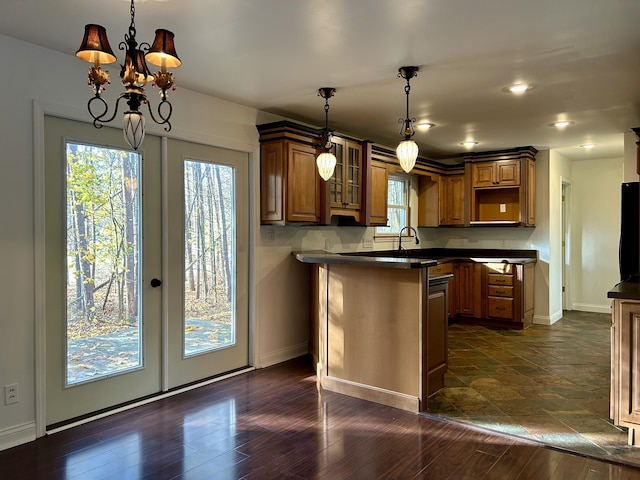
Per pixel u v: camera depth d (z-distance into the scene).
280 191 4.11
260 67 3.15
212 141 3.86
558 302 6.69
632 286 3.04
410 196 6.62
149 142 3.48
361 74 3.29
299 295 4.79
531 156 6.16
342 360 3.62
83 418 3.07
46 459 2.55
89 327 3.15
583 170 7.20
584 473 2.42
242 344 4.24
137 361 3.44
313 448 2.69
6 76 2.68
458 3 2.24
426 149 6.32
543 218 6.32
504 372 4.13
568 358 4.59
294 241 4.71
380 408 3.31
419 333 3.23
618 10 2.30
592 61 3.01
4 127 2.68
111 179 3.26
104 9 2.32
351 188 4.81
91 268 3.15
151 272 3.51
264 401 3.44
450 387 3.73
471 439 2.81
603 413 3.20
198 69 3.20
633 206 4.89
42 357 2.86
